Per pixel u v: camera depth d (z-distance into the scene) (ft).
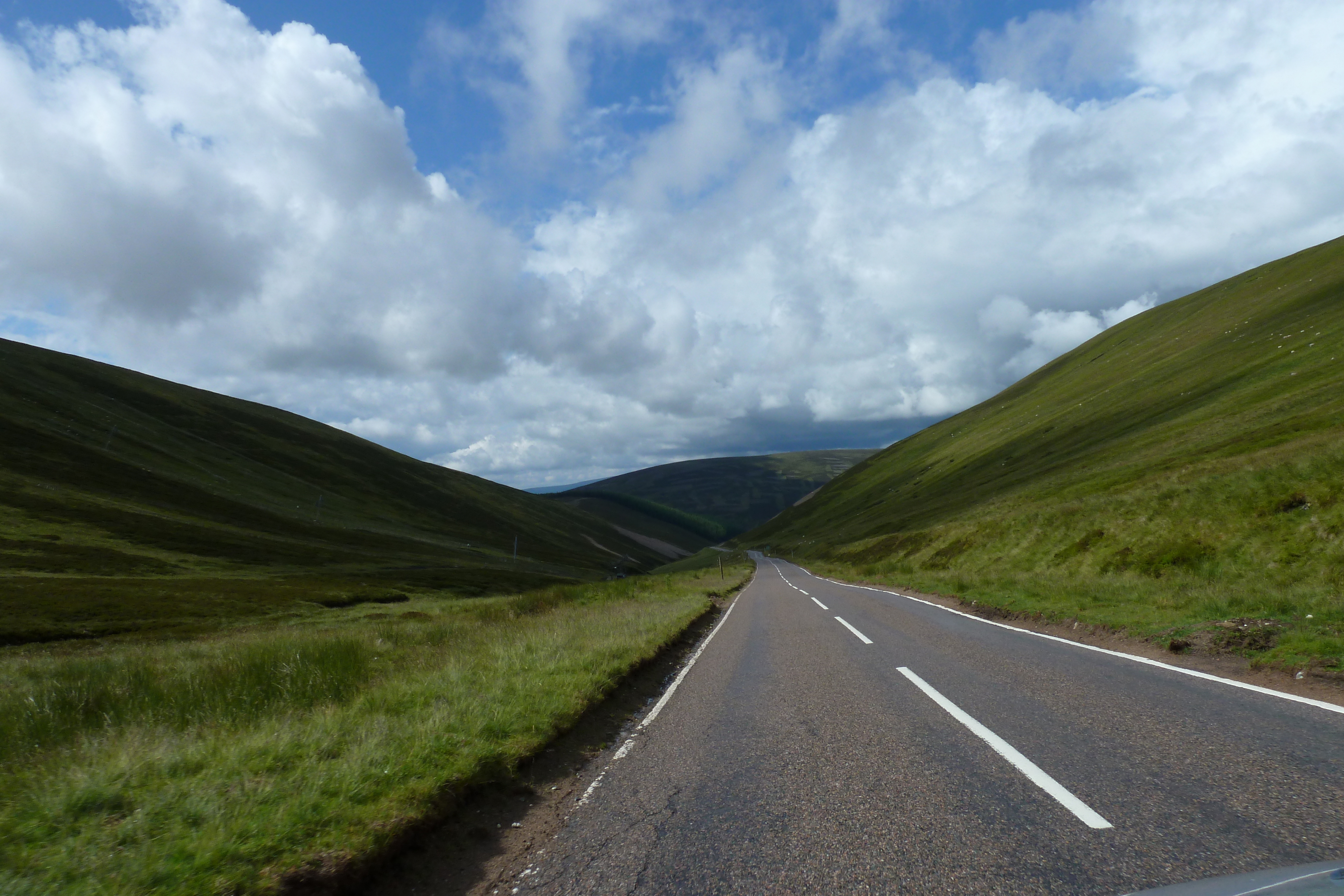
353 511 419.74
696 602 77.66
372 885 12.69
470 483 613.93
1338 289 233.14
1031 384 497.46
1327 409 111.65
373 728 20.11
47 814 14.10
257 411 547.49
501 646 37.52
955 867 11.48
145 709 25.57
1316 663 23.91
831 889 11.14
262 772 16.89
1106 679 25.34
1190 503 75.51
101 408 406.62
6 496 233.96
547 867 13.17
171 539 236.43
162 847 12.58
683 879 12.04
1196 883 9.26
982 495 226.38
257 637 72.54
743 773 17.80
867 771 16.98
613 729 24.23
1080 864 11.16
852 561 220.43
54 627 115.65
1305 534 57.00
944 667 30.30
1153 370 279.69
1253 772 14.75
